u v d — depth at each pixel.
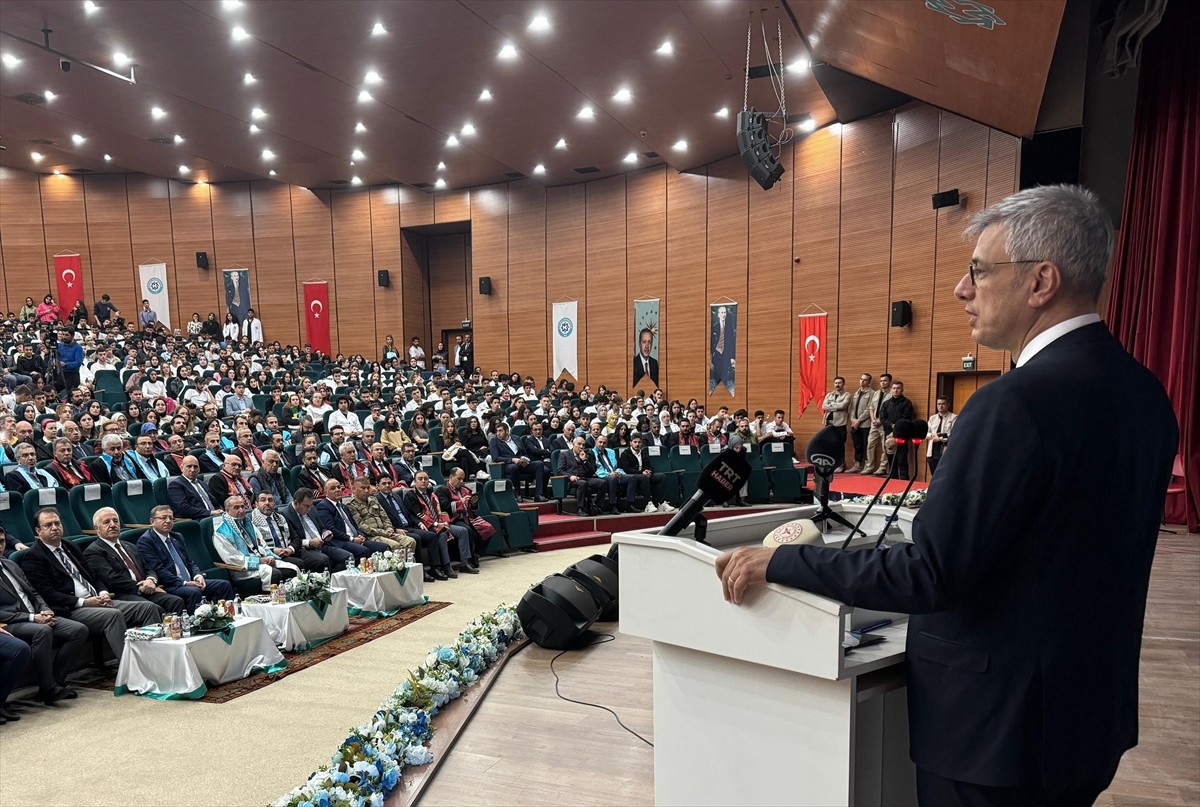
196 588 5.30
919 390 11.20
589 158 15.16
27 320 17.67
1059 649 0.96
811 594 1.17
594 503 9.93
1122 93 8.06
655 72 10.66
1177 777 2.54
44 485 6.37
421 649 5.18
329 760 3.38
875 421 11.09
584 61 10.36
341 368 15.91
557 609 4.53
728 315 14.37
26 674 4.16
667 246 15.48
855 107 11.57
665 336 15.51
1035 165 8.75
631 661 4.34
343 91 11.85
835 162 12.48
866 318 12.00
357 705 4.14
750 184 13.95
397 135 14.14
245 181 19.80
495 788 2.74
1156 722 2.96
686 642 1.39
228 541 5.90
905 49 8.09
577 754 3.02
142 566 5.18
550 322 17.31
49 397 10.40
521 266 17.67
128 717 4.00
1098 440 0.96
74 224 19.86
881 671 1.28
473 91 11.70
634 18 9.10
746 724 1.35
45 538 4.68
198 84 11.77
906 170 11.34
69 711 4.10
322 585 5.39
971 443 0.99
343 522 7.07
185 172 18.66
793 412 13.27
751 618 1.28
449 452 9.62
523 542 8.73
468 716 3.45
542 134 13.73
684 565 1.39
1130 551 0.99
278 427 9.49
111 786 3.19
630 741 3.14
